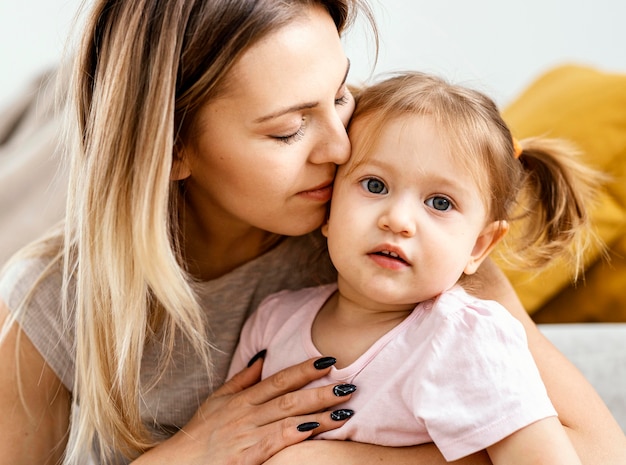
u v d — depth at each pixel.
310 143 0.89
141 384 1.06
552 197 1.08
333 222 0.92
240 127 0.87
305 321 1.00
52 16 2.53
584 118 1.47
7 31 2.54
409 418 0.87
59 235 1.07
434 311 0.89
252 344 1.04
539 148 1.07
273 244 1.08
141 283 0.94
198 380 1.07
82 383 1.00
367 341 0.93
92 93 0.97
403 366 0.88
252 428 0.94
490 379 0.82
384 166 0.89
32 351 1.03
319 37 0.87
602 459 0.88
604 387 1.16
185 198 1.01
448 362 0.84
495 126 0.94
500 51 2.32
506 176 0.95
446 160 0.88
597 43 2.27
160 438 1.08
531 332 0.99
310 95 0.86
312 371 0.93
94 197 0.93
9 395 1.03
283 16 0.85
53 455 1.07
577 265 1.12
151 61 0.88
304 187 0.91
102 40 0.94
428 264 0.88
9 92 2.54
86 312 0.98
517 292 1.40
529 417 0.80
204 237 1.04
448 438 0.81
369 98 0.95
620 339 1.19
